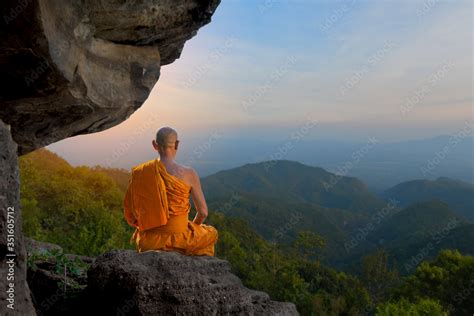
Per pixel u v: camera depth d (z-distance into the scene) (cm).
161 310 548
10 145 461
